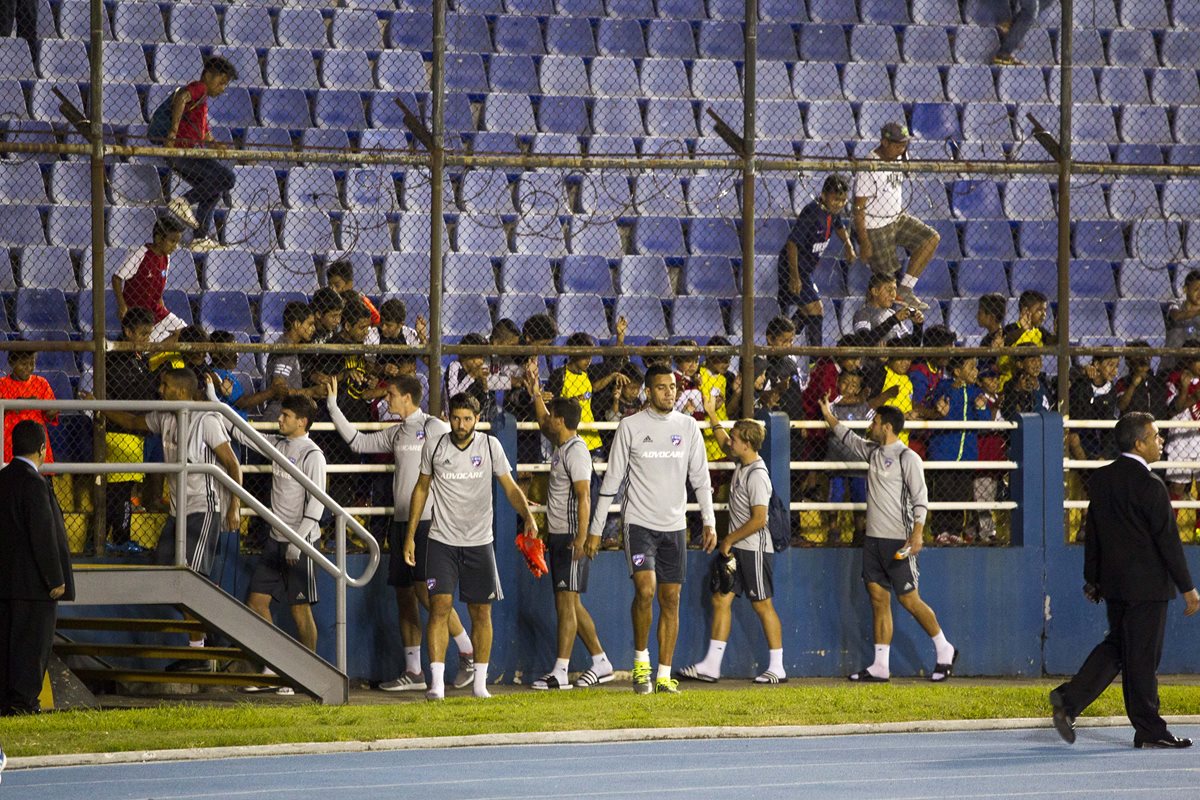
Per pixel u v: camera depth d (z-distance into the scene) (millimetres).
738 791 27641
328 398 42656
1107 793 27891
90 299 54844
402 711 35656
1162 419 48938
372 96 64875
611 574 44688
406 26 68312
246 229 58594
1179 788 28422
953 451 46875
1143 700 32625
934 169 46250
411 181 62250
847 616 46031
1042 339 48469
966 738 34375
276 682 38281
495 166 44219
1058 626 46938
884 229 53875
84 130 41469
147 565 36656
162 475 41500
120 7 64062
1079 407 48500
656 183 64375
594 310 59469
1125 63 75188
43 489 34281
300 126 63469
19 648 34312
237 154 42469
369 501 44469
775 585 45375
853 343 47250
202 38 64875
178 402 36219
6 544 34281
